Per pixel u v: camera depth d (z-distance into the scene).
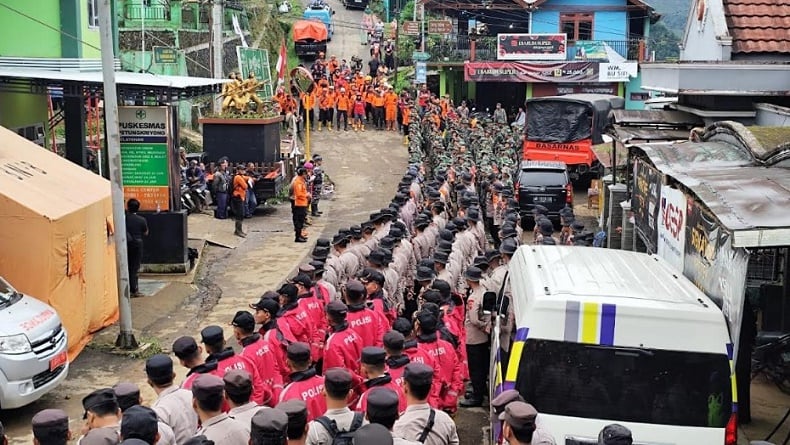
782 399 11.73
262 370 8.44
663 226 11.48
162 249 18.55
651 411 7.64
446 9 46.50
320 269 11.52
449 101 41.94
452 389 9.32
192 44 38.78
